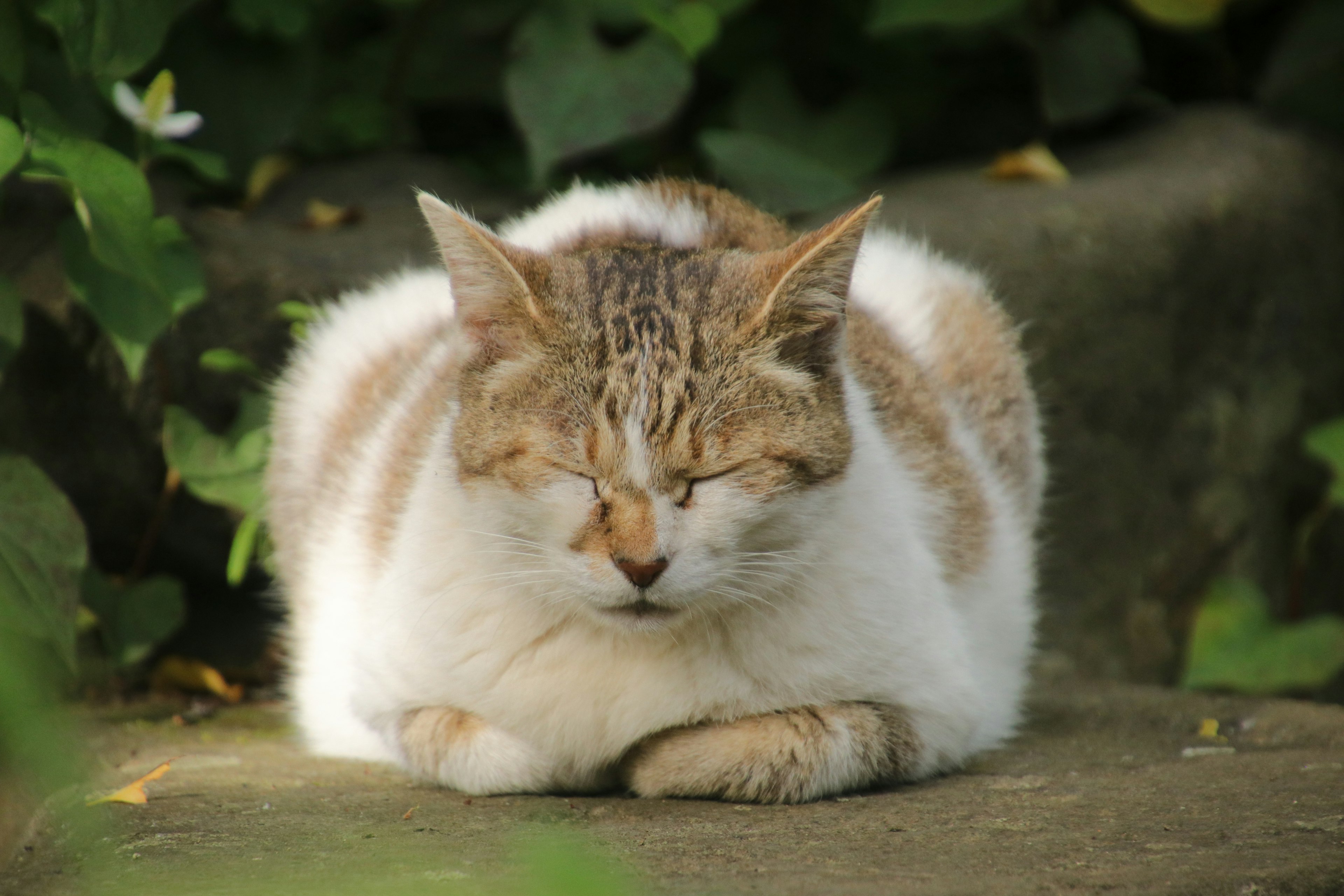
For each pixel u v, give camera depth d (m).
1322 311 12.86
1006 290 10.52
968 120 13.49
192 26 10.80
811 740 5.84
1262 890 4.39
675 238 7.73
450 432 6.18
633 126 10.81
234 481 8.81
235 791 6.15
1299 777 6.05
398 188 11.66
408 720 6.29
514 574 5.82
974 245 10.57
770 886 4.42
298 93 11.06
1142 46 13.86
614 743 6.03
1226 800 5.63
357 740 7.04
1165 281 11.29
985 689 7.08
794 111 12.38
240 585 9.84
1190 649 11.18
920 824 5.37
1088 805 5.64
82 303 8.77
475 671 6.00
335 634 7.17
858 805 5.78
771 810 5.71
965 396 8.29
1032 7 12.75
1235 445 12.02
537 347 5.77
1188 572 11.69
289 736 7.93
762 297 5.91
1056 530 10.80
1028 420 8.72
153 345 9.19
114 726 8.12
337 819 5.56
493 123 13.31
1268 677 10.54
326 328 8.82
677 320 5.78
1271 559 12.35
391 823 5.49
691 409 5.57
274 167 11.79
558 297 5.86
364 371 8.36
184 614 9.02
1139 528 11.30
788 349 5.85
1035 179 12.00
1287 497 12.64
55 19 7.90
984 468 7.96
